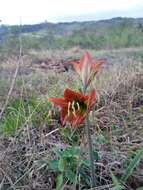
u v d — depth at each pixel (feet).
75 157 1.40
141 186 1.38
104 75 2.70
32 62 4.37
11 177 1.41
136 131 1.72
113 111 1.94
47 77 3.08
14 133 1.68
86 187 1.35
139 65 2.70
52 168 1.38
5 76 3.21
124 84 2.25
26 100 2.17
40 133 1.66
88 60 1.18
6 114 1.92
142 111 1.86
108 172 1.41
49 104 1.97
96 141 1.58
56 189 1.27
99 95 2.08
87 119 1.23
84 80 1.18
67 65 3.87
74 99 1.14
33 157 1.47
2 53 3.93
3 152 1.48
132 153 1.49
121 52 5.66
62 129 1.69
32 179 1.40
